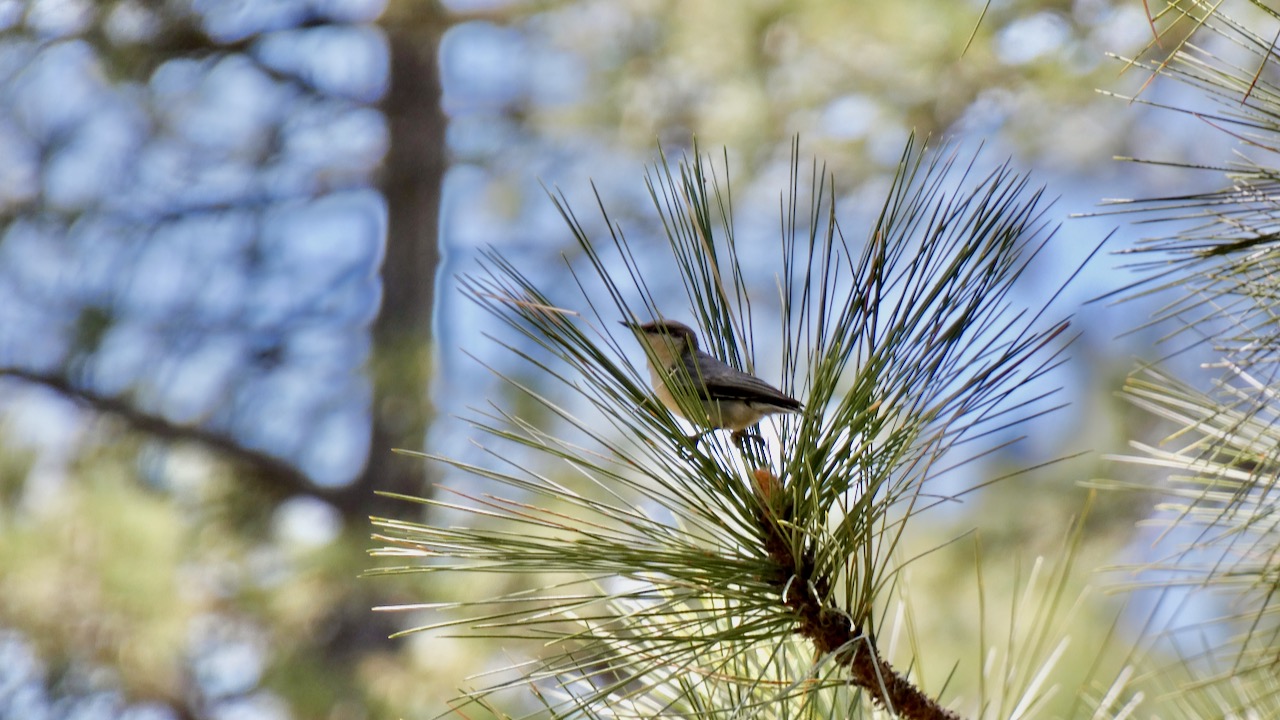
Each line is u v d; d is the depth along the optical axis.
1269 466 4.03
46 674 12.85
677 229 4.24
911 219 3.60
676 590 3.57
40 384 16.62
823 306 3.78
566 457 3.57
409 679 12.36
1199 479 4.14
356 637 14.06
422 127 18.95
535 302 3.61
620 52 15.73
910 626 4.18
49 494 13.96
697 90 15.31
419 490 15.04
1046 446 12.51
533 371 14.11
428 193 19.05
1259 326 3.96
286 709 13.06
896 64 13.47
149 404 16.44
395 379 15.38
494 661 11.81
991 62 13.06
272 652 13.80
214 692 13.67
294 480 16.44
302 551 14.75
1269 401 4.04
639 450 3.67
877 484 3.56
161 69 17.70
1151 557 9.19
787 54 14.40
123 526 13.36
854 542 3.64
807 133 14.46
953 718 3.71
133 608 12.75
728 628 3.62
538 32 16.61
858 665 3.70
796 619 3.58
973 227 3.53
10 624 12.48
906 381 3.58
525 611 3.33
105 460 15.35
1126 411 12.27
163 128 17.97
